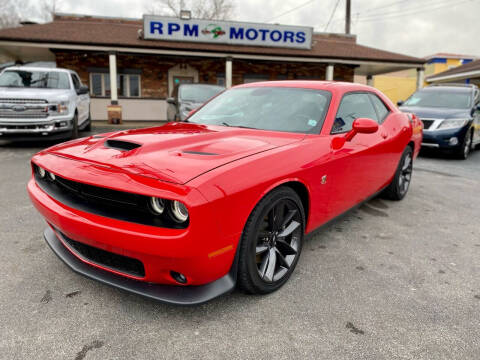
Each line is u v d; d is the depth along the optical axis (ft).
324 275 8.46
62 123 25.66
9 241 9.86
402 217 12.91
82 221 6.31
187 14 50.57
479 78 69.56
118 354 5.73
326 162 8.42
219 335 6.24
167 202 5.76
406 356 5.86
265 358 5.73
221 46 52.08
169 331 6.31
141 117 54.80
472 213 13.57
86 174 6.40
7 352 5.70
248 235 6.60
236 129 9.17
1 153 23.73
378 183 12.24
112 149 7.25
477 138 30.17
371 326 6.59
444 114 26.27
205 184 5.77
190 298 6.20
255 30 52.90
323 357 5.78
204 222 5.68
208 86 32.60
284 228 7.79
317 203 8.54
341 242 10.50
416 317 6.91
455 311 7.14
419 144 15.33
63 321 6.51
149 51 46.60
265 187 6.64
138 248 5.86
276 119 9.55
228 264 6.49
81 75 52.49
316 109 9.57
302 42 54.90
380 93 13.06
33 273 8.17
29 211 12.32
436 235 11.25
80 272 6.99
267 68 59.67
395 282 8.23
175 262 5.87
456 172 21.76
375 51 61.11
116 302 7.13
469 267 9.11
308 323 6.63
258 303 7.22
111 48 45.19
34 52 53.01
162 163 6.30
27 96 24.38
